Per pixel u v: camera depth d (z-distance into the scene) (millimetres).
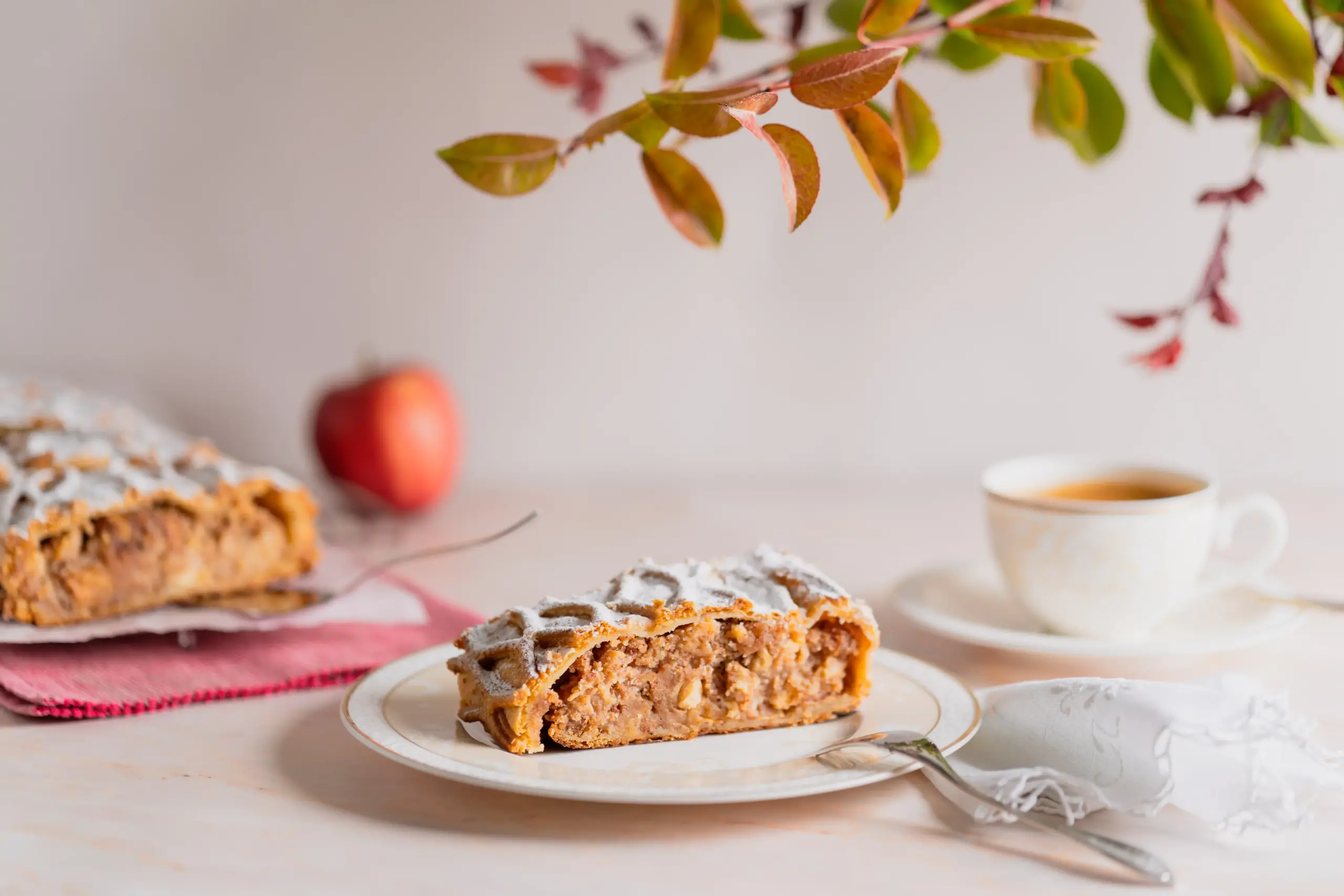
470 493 1107
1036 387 1092
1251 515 1027
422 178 1074
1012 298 1080
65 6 1050
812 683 715
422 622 821
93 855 643
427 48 1058
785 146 645
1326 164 1052
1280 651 806
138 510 817
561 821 664
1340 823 662
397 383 1026
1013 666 796
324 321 1091
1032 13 742
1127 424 1095
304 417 1104
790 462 1109
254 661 791
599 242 1081
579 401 1102
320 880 628
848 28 841
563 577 932
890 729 700
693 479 1112
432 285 1087
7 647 794
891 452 1105
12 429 897
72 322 1086
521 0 1050
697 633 700
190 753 717
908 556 962
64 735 733
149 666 783
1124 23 1038
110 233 1078
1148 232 1066
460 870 633
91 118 1063
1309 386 1084
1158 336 1080
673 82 692
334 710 758
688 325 1090
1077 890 622
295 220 1079
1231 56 750
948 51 825
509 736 683
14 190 1067
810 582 724
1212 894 617
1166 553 776
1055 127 814
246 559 842
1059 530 778
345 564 893
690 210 693
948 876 629
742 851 645
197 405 1097
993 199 1066
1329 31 941
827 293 1083
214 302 1088
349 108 1065
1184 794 644
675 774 666
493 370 1098
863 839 653
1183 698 657
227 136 1068
